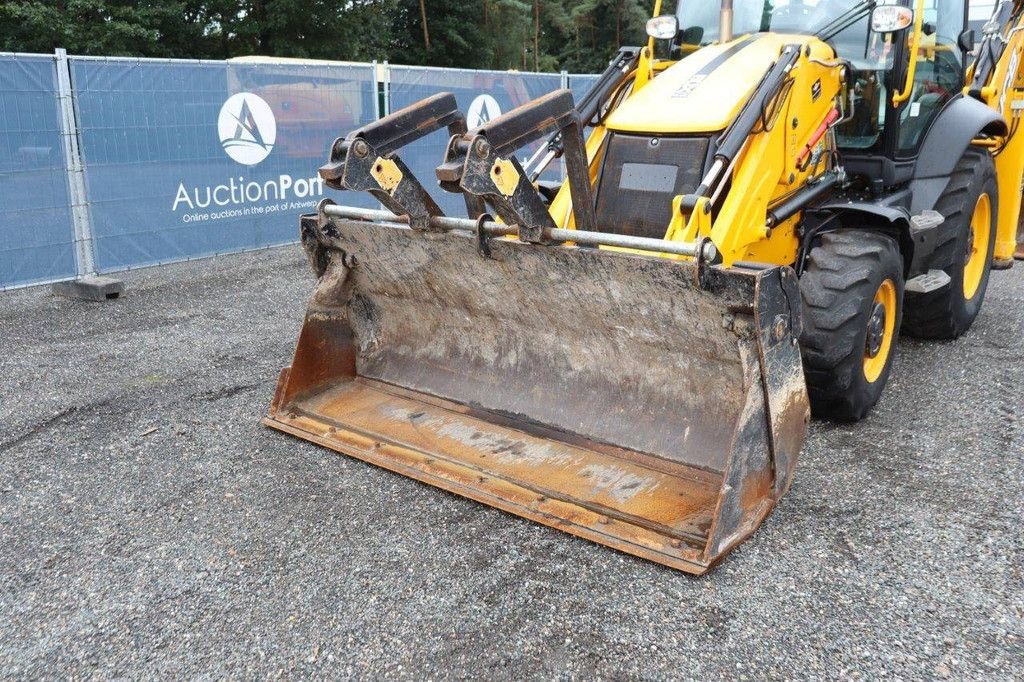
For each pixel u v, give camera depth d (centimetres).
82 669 258
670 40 505
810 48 409
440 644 266
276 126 836
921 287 482
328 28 2373
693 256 300
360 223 397
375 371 447
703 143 384
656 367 362
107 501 357
